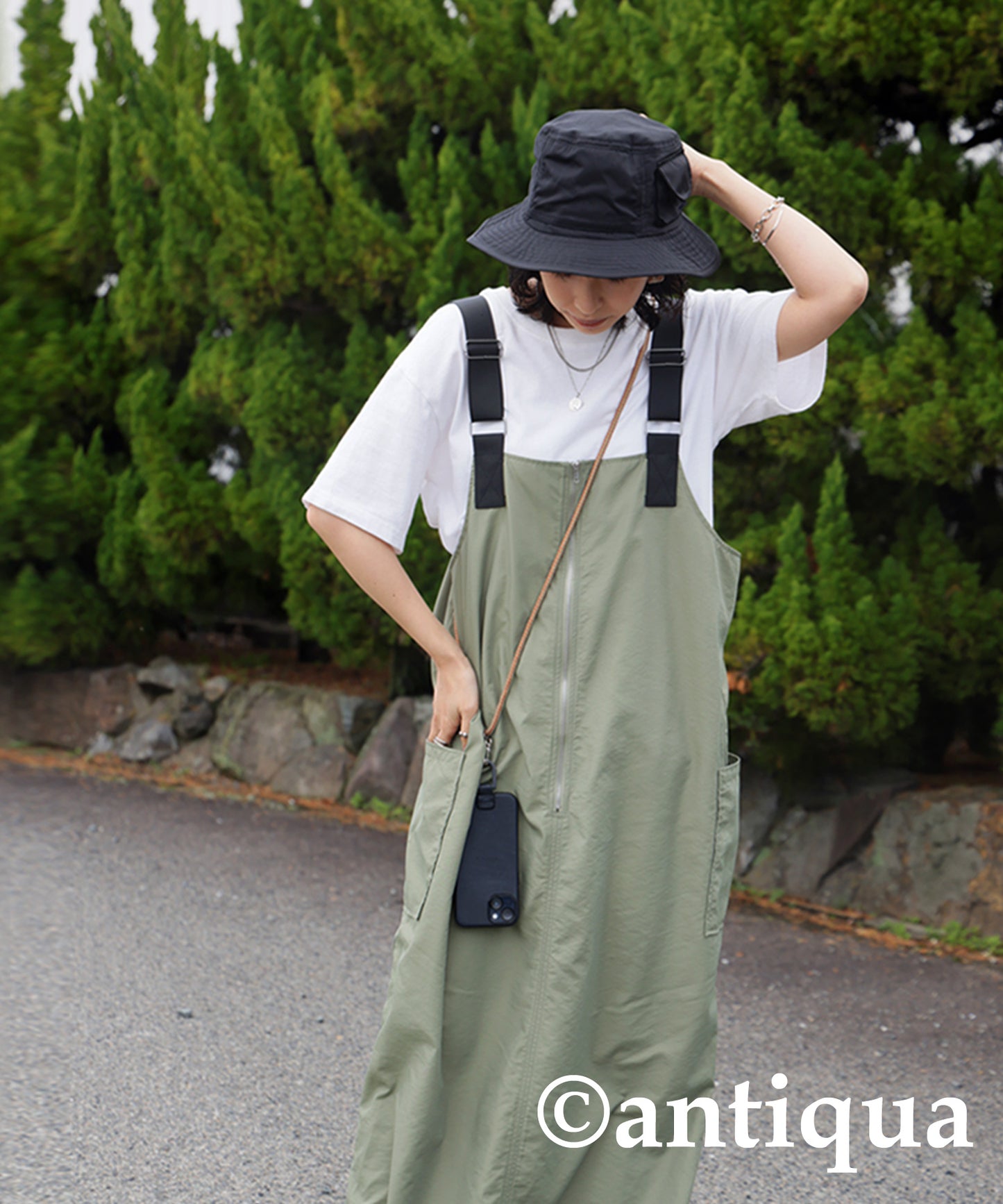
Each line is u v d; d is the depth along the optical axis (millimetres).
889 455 4195
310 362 5602
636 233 1667
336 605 5535
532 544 1786
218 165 5398
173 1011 3477
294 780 5961
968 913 4238
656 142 1670
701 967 1818
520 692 1790
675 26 4445
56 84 6707
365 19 5246
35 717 6773
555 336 1777
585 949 1766
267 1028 3385
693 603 1798
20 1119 2826
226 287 5496
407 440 1780
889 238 4223
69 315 6621
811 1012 3600
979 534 4738
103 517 6465
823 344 1840
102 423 6711
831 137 4453
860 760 4855
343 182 5215
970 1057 3314
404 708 5781
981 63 3924
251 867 4848
